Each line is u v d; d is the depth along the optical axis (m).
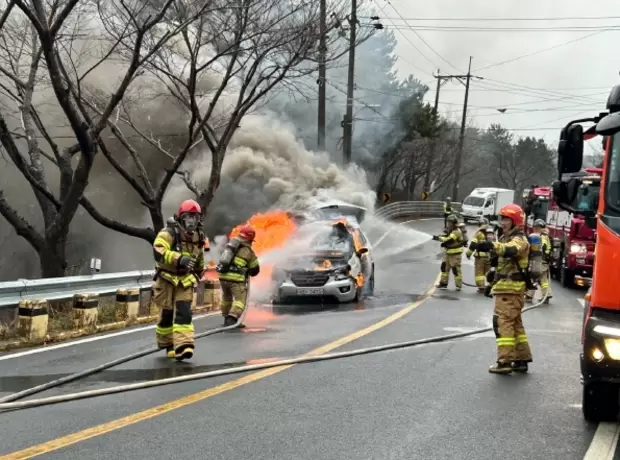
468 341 10.12
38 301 9.50
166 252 8.26
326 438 5.54
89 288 11.02
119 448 5.21
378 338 10.18
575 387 7.48
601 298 5.69
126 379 7.42
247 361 8.39
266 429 5.74
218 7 15.13
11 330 9.63
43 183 14.67
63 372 7.74
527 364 8.39
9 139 13.86
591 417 6.14
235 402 6.54
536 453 5.29
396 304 14.59
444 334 10.62
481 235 15.02
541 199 27.66
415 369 8.12
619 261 5.62
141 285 12.28
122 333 10.51
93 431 5.61
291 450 5.23
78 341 9.76
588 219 6.54
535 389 7.32
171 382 7.21
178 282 8.41
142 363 8.26
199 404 6.45
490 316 12.82
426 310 13.56
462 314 13.05
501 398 6.91
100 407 6.33
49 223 15.45
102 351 8.98
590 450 5.38
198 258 8.60
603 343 5.58
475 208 48.78
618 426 6.03
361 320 12.09
